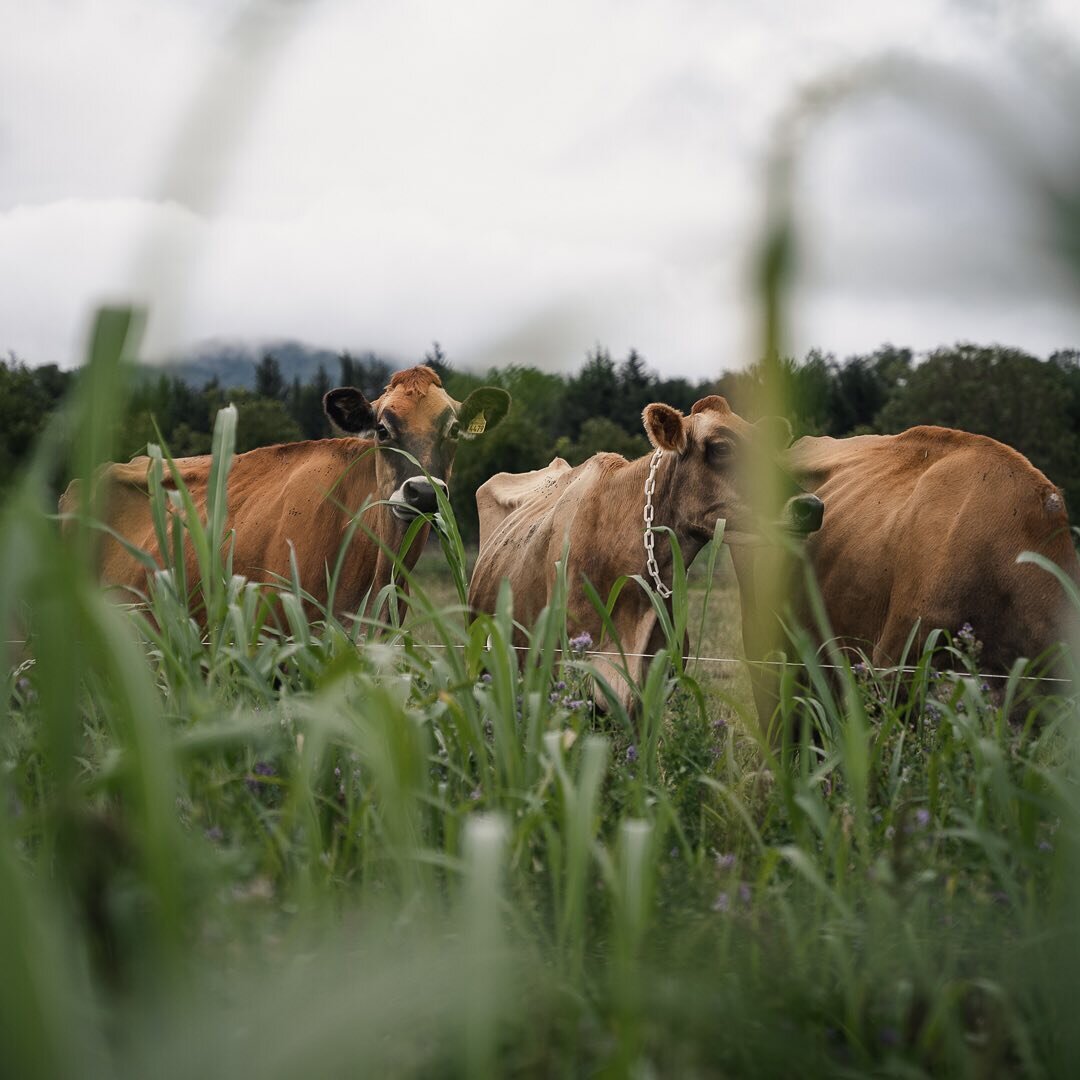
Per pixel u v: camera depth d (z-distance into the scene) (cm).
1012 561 527
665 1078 134
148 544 610
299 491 627
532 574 615
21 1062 62
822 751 275
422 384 630
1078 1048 131
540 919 170
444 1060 126
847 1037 157
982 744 207
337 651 254
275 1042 81
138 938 105
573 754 245
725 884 195
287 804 192
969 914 183
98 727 223
